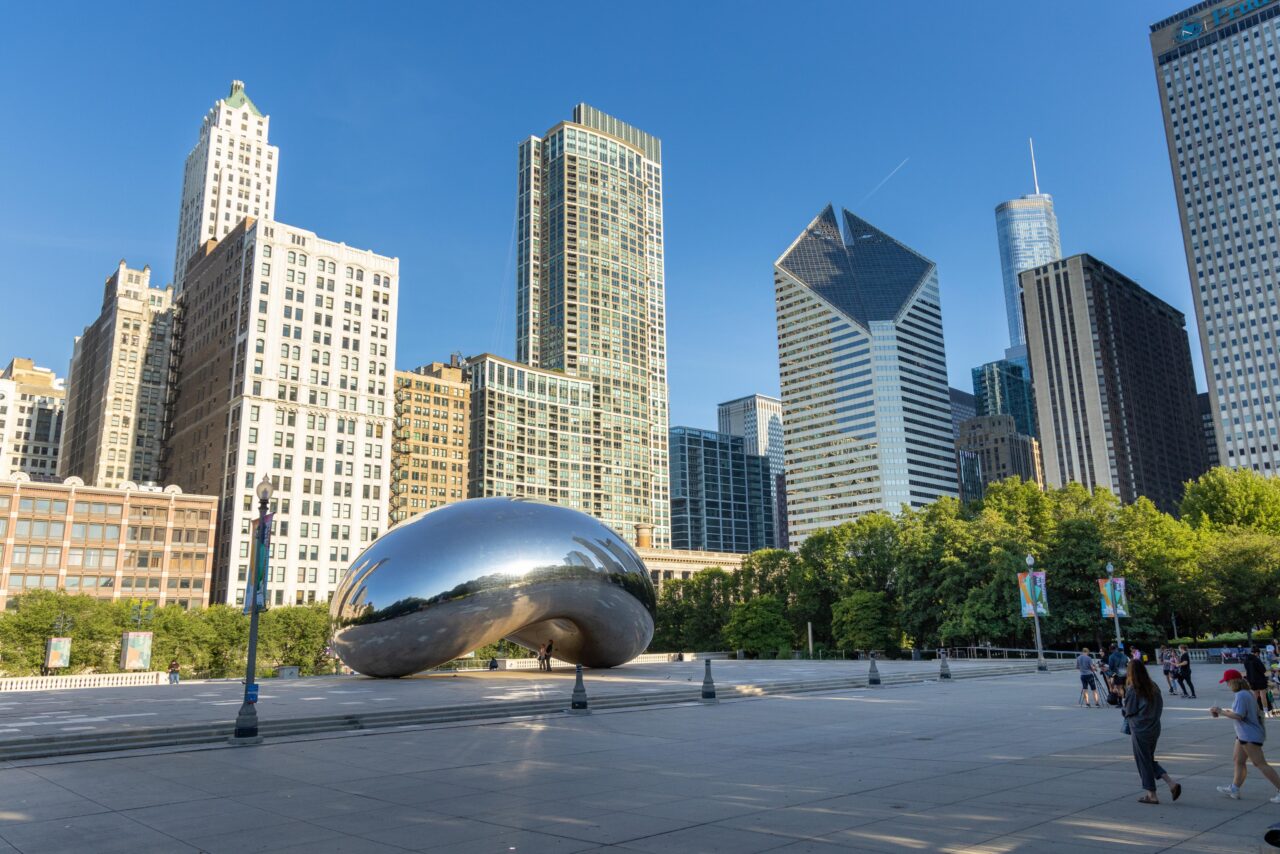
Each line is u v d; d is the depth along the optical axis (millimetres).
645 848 9062
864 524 84250
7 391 193000
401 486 173750
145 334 177500
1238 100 185250
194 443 149375
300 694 28047
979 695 30062
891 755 15852
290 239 142750
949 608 64188
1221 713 11492
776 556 93750
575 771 14297
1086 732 19094
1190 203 188750
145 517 122188
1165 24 198250
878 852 8742
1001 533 64625
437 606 30922
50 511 115062
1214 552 61312
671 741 18203
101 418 171500
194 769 14852
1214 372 180250
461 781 13406
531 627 38250
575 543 34094
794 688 32469
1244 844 8859
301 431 138125
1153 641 61531
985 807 10953
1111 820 10078
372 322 149750
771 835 9586
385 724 21297
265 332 137625
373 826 10297
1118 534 63906
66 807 11609
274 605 129375
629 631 36562
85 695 29906
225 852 9148
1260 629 73750
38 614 77062
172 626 83125
